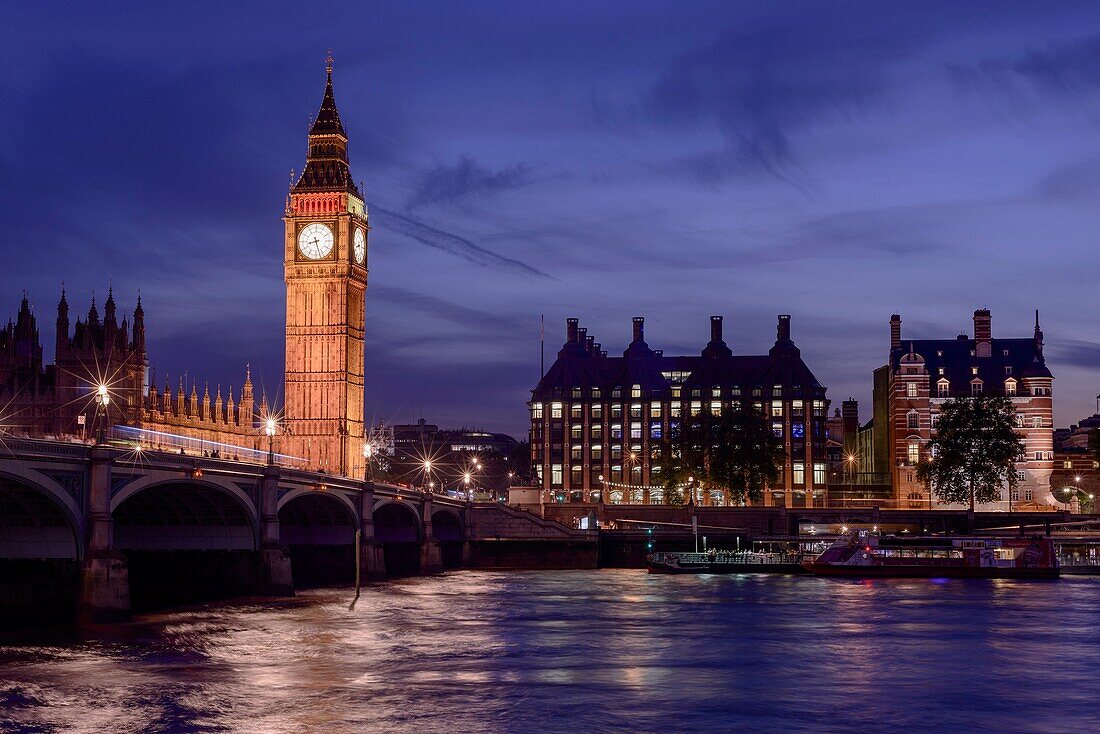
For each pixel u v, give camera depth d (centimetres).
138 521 13212
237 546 13338
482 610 12812
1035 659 9562
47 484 9725
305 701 7788
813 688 8381
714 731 7169
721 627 11438
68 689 7969
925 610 12925
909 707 7819
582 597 14512
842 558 18438
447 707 7688
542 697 8000
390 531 19600
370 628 11175
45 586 10294
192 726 7112
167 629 10606
